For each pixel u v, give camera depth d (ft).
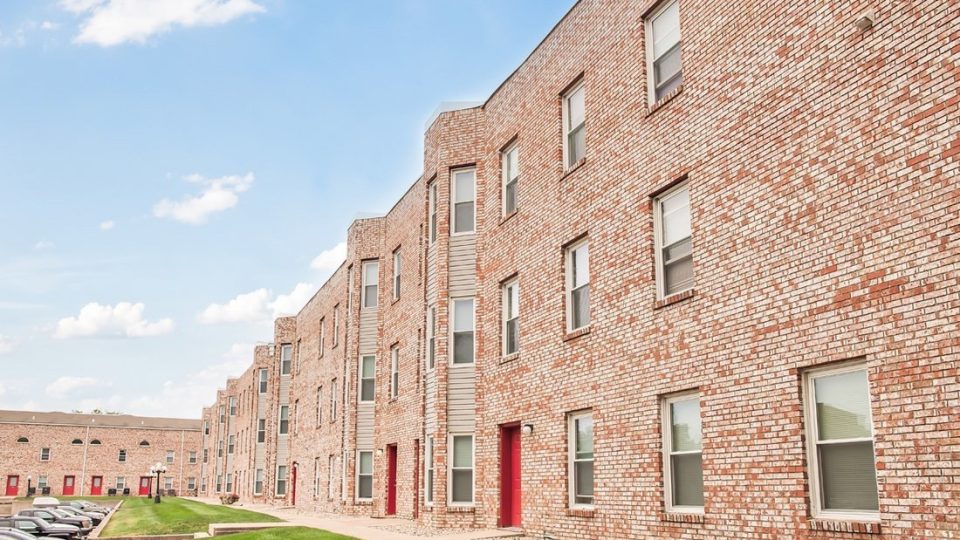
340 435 112.57
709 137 44.16
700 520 41.93
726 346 41.45
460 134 75.92
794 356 37.29
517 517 63.67
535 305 61.21
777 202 39.09
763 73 40.81
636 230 49.67
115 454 330.95
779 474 37.40
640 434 47.47
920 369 31.53
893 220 33.30
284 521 91.09
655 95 50.14
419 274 89.15
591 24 56.80
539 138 62.90
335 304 126.52
